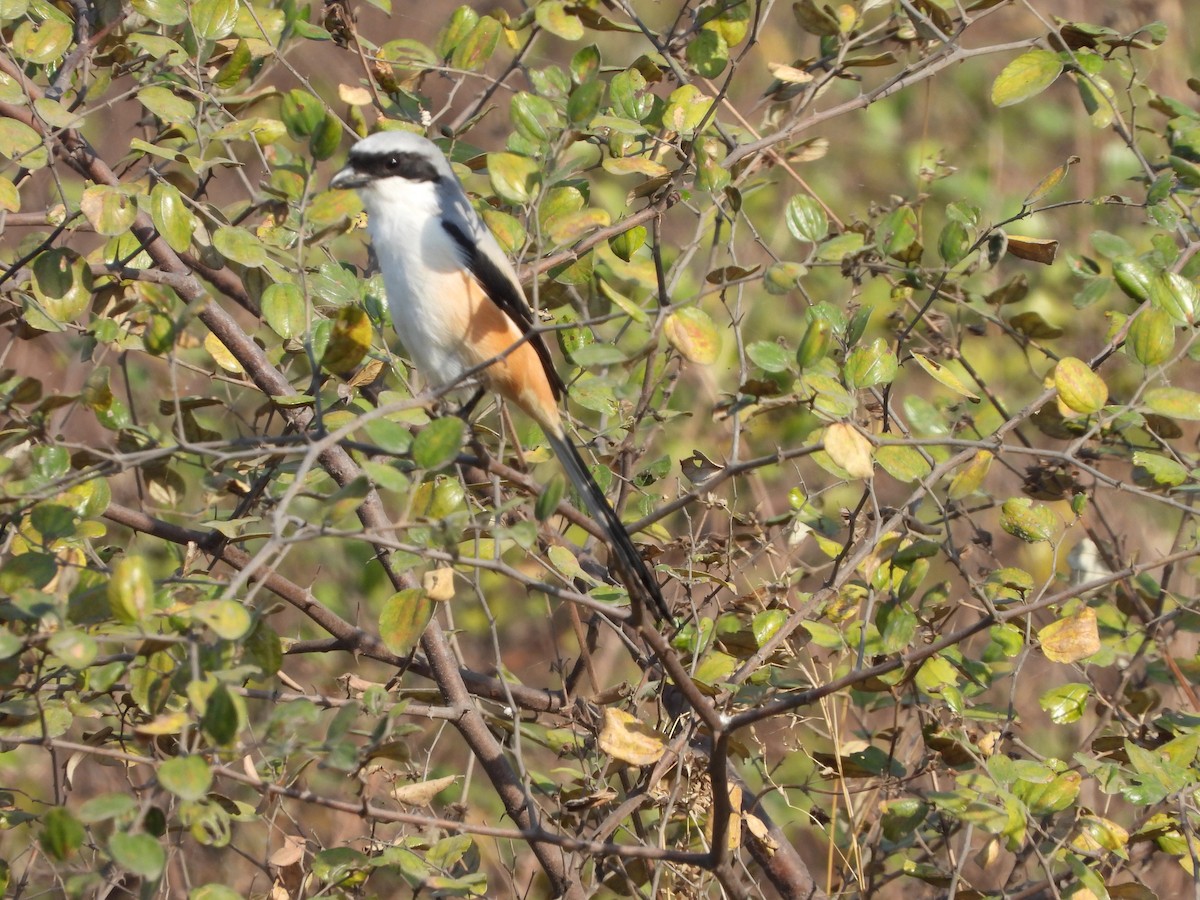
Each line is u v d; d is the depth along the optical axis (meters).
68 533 5.82
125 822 4.46
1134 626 9.05
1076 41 8.54
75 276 7.13
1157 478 6.85
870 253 8.08
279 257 7.80
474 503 7.53
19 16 7.74
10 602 5.44
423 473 5.23
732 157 8.25
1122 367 12.58
